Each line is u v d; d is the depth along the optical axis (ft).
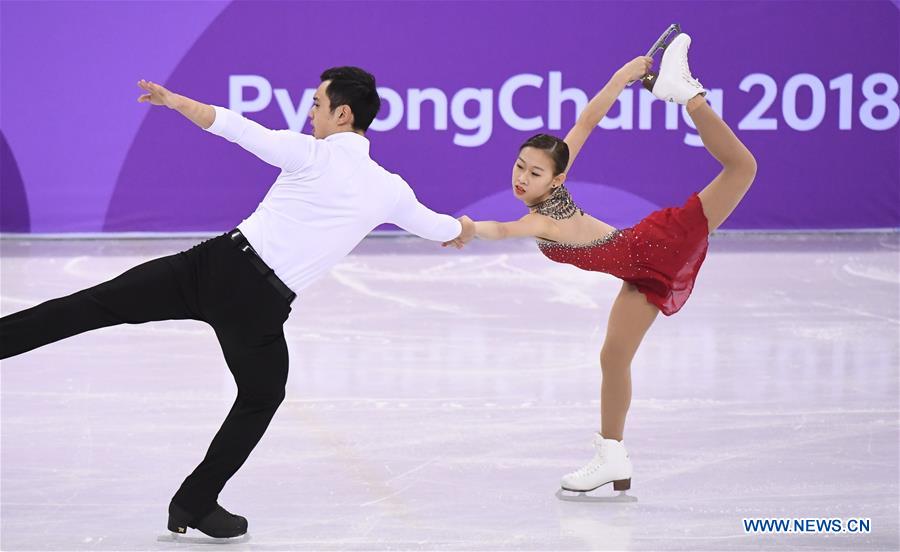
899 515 48.14
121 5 113.29
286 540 44.88
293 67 116.78
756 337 81.00
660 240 48.37
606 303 92.07
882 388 68.28
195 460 53.93
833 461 55.16
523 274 104.01
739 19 120.98
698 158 122.11
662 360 74.59
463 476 52.70
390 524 46.70
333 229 42.83
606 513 48.24
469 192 121.08
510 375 70.38
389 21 117.39
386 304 90.58
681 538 45.50
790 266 108.68
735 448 57.06
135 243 115.65
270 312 42.80
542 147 47.55
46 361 71.82
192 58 115.34
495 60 119.44
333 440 57.57
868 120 124.47
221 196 118.21
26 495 49.19
